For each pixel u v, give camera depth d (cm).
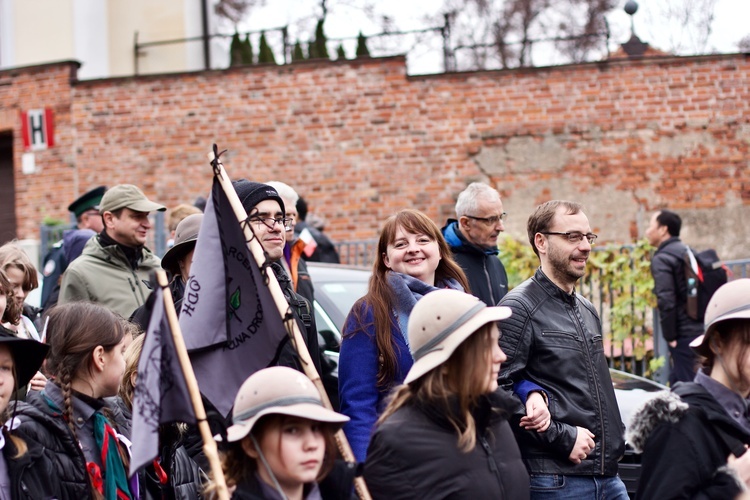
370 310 424
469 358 335
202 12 1762
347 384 421
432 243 443
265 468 315
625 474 550
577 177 1296
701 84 1283
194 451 431
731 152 1280
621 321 955
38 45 1593
